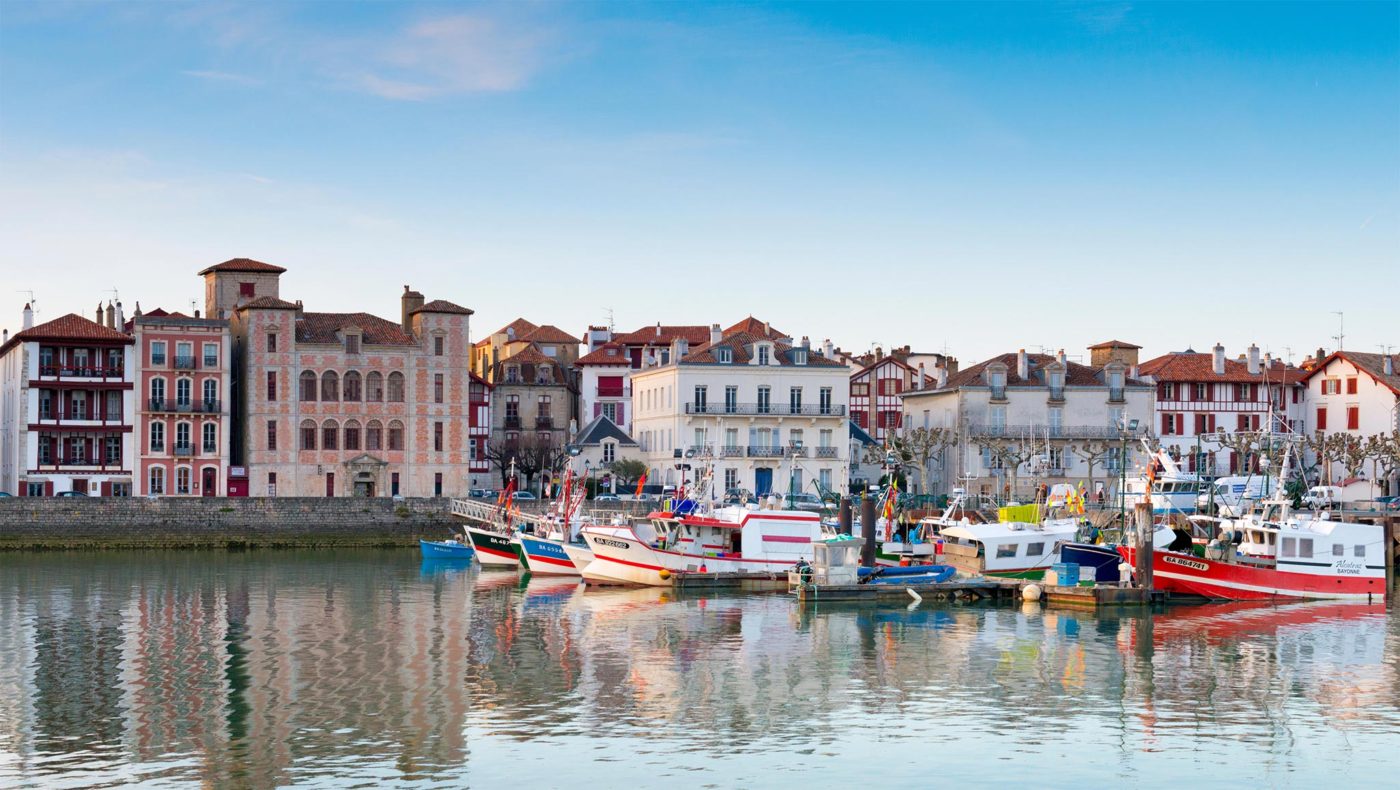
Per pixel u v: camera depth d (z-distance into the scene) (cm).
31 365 11281
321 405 12019
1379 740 4331
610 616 6669
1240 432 12519
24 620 6481
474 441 14400
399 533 10919
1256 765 4069
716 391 12862
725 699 4803
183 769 3962
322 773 3931
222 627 6284
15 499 10162
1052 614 6750
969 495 12094
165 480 11625
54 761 4034
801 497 12000
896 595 7150
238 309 12238
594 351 15188
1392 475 12862
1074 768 4016
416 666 5344
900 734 4350
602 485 13075
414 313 12475
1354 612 6856
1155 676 5222
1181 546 7812
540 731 4366
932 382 14750
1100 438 13212
